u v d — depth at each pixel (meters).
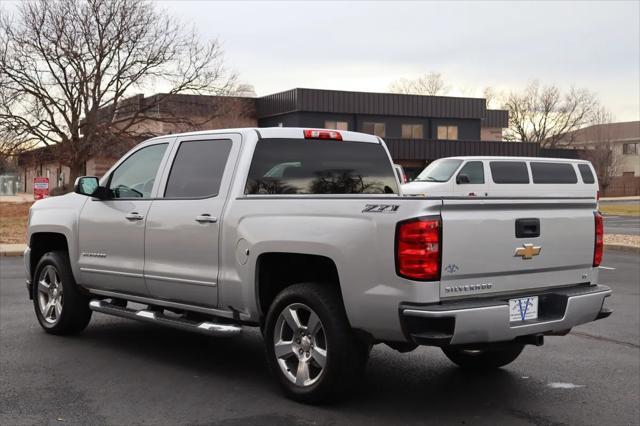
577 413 5.30
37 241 8.06
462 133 58.34
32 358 6.75
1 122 30.92
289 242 5.38
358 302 4.98
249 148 6.09
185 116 38.47
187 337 7.75
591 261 5.75
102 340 7.55
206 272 6.03
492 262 5.02
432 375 6.32
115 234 6.89
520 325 5.09
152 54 33.31
